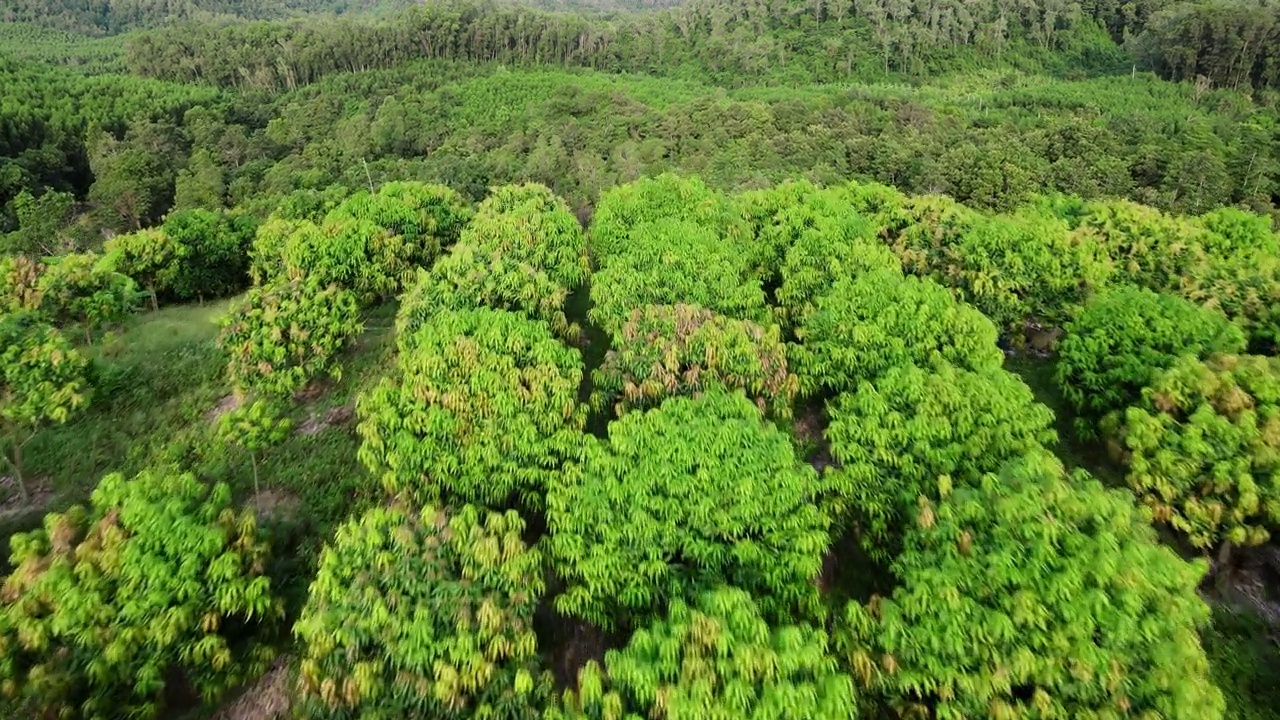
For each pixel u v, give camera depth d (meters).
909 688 9.92
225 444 16.25
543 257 19.55
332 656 9.82
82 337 20.23
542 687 9.80
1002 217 25.16
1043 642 9.55
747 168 50.00
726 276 17.98
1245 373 14.30
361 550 10.79
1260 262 20.88
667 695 8.74
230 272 27.61
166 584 10.33
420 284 18.05
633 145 62.28
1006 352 21.08
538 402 13.84
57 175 54.88
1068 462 16.81
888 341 15.91
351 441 17.09
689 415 13.14
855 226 21.55
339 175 59.50
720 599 9.77
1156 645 9.55
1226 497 13.23
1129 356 15.83
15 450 15.48
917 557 11.29
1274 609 13.77
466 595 10.29
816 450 16.34
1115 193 45.47
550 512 12.06
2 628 9.92
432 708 9.45
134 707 10.03
